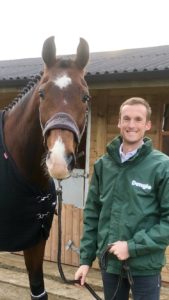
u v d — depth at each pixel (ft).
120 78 16.17
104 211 7.91
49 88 7.72
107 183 7.91
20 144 8.84
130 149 7.77
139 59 22.45
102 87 17.02
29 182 8.78
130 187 7.53
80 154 20.21
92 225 8.40
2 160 8.93
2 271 16.69
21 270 16.74
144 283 7.58
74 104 7.59
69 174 7.09
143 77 15.66
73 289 14.79
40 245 9.63
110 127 18.54
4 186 8.80
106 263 7.62
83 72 8.31
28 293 14.48
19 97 9.76
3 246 9.24
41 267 10.02
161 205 7.39
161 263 7.55
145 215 7.40
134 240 7.23
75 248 17.20
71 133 7.26
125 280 7.99
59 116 7.35
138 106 7.63
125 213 7.57
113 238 7.69
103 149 18.71
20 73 23.39
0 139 9.22
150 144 7.66
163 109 17.24
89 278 15.75
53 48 8.20
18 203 8.82
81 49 8.30
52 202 9.42
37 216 9.02
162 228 7.19
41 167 8.68
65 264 17.58
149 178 7.46
